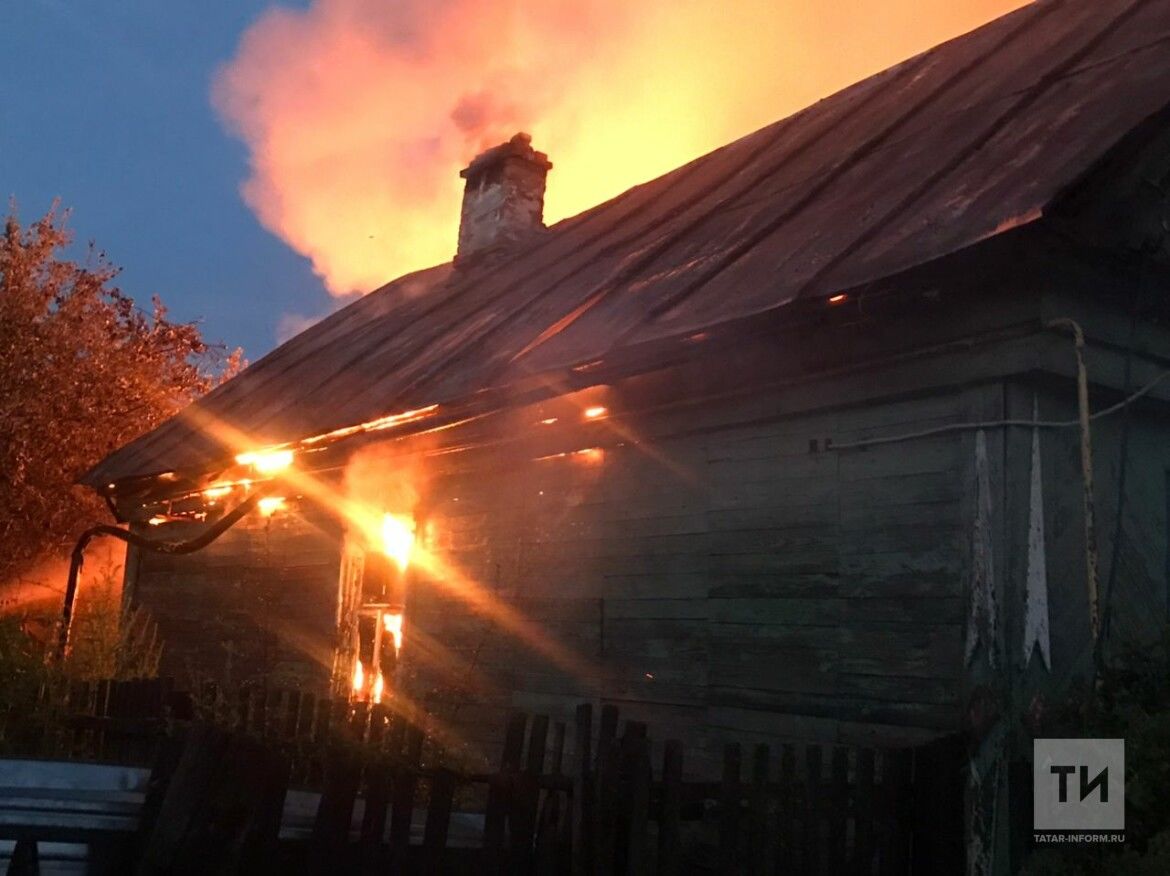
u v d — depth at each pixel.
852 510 5.13
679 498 6.11
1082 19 6.96
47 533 15.89
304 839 3.75
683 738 5.82
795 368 5.43
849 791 4.14
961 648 4.53
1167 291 4.86
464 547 7.74
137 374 17.22
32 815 4.11
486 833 3.80
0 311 15.49
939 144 6.03
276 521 10.08
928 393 4.88
